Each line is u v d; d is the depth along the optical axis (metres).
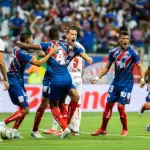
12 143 23.25
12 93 25.03
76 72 27.08
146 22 60.25
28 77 45.66
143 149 21.62
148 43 56.34
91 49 52.72
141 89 44.06
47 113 41.78
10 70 24.98
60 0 59.28
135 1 62.34
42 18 56.50
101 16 57.56
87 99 42.97
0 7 59.72
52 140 24.45
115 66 26.23
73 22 54.03
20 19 54.84
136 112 43.16
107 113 26.53
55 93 24.53
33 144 22.92
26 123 34.09
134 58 26.00
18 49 24.72
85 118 37.88
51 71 24.59
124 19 60.03
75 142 23.70
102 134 27.08
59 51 24.64
